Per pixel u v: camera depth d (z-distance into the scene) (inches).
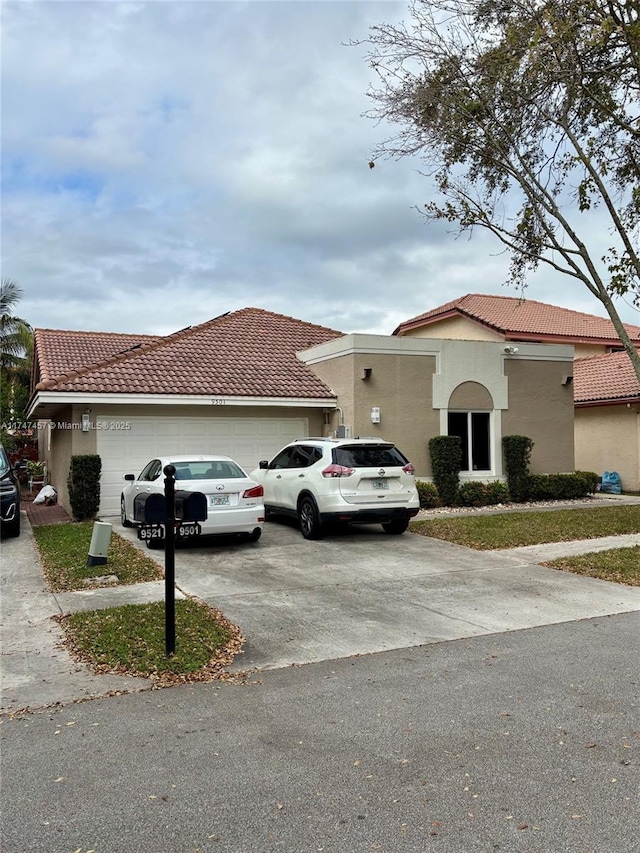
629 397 815.1
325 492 456.4
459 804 139.3
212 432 646.5
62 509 714.2
